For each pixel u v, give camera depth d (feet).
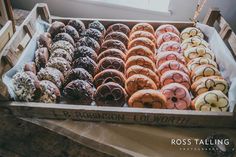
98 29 3.34
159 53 3.04
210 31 3.32
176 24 3.50
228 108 2.52
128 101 2.61
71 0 4.10
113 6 4.00
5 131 2.55
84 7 4.15
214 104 2.51
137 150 2.40
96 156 2.39
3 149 2.43
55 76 2.75
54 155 2.39
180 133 2.49
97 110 2.44
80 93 2.60
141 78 2.64
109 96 2.56
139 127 2.52
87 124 2.57
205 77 2.76
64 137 2.51
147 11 3.92
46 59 2.99
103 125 2.55
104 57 2.95
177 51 3.08
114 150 2.41
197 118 2.40
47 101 2.60
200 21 3.88
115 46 3.09
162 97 2.51
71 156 2.38
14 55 2.79
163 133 2.48
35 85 2.56
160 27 3.39
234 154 2.33
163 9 4.00
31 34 3.18
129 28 3.55
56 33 3.30
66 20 3.53
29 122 2.61
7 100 2.55
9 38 2.91
